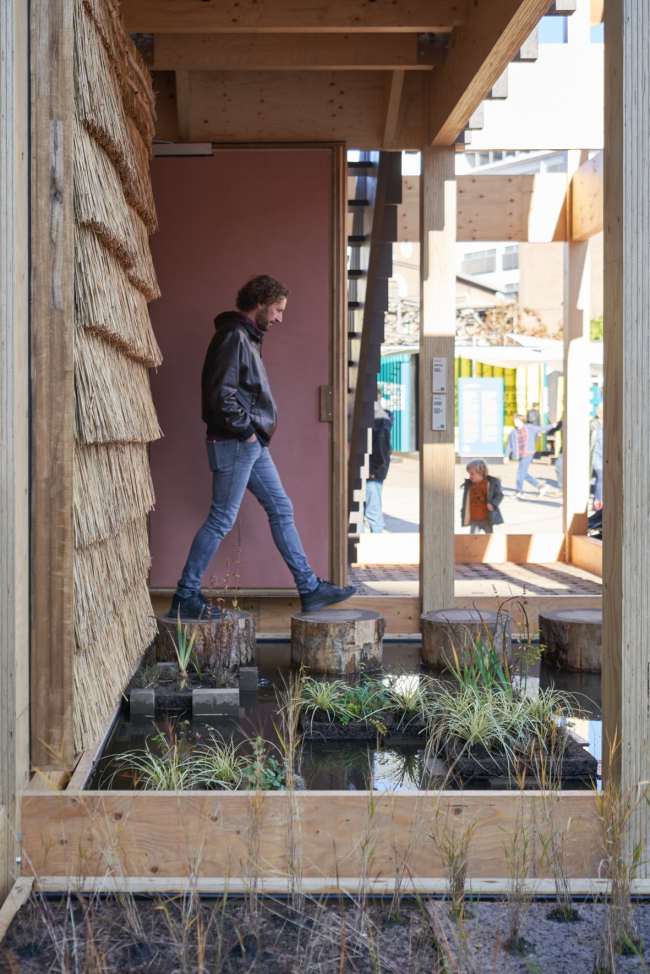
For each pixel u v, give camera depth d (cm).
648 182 236
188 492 558
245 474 478
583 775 304
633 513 238
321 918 212
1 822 223
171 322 554
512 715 326
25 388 243
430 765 314
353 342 739
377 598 562
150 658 458
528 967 192
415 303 2300
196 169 552
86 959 180
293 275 554
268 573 557
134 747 337
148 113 439
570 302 842
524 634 540
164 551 558
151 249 553
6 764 231
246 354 477
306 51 498
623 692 238
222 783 279
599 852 239
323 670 444
